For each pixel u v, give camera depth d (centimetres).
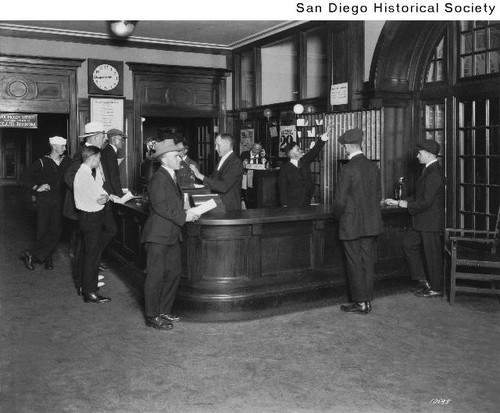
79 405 304
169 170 429
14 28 839
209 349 395
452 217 607
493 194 560
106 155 597
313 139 801
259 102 954
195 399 313
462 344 402
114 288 571
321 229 510
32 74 859
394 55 640
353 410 299
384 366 361
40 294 547
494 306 503
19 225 1044
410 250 543
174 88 961
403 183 632
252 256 477
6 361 370
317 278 510
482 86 564
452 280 505
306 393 321
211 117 1004
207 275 473
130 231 600
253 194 847
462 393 320
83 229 503
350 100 713
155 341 411
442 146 624
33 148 1856
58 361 371
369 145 683
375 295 544
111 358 377
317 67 845
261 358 377
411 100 660
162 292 451
